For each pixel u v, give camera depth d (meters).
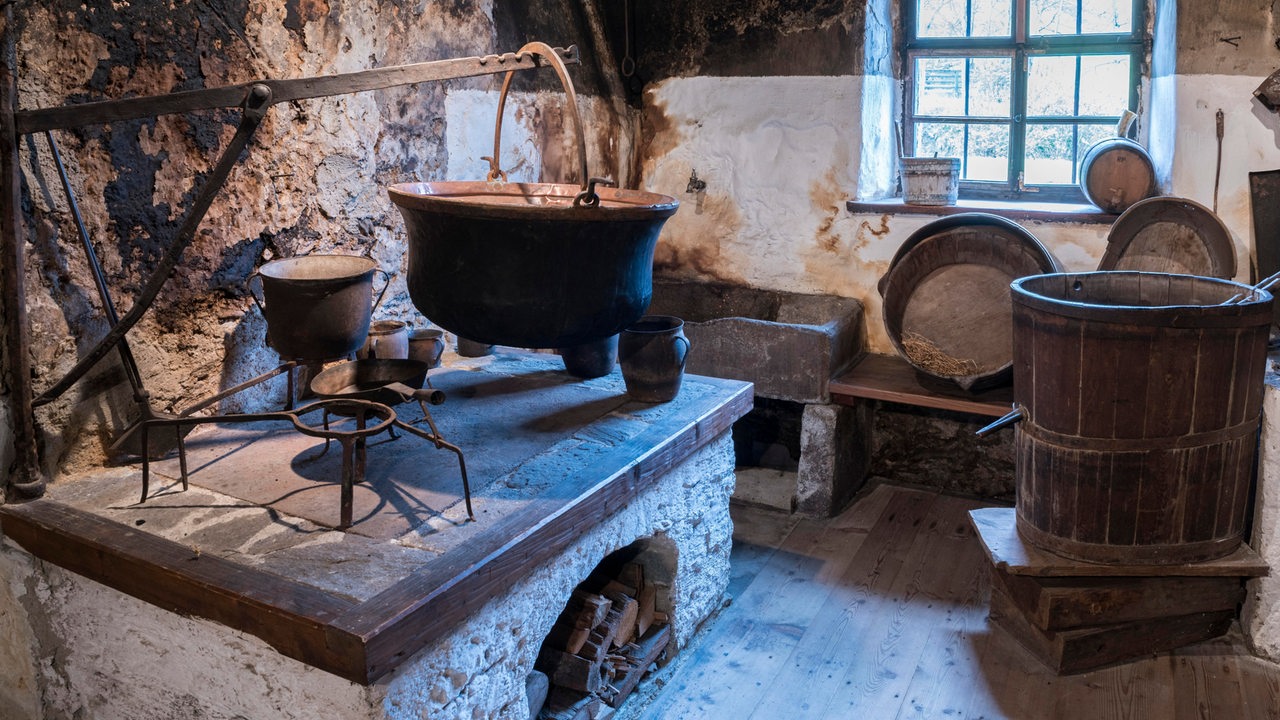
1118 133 3.37
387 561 1.80
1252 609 2.64
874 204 3.61
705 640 2.76
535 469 2.22
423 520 1.97
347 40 2.66
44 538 1.96
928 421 3.75
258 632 1.69
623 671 2.45
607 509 2.19
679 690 2.53
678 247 4.02
